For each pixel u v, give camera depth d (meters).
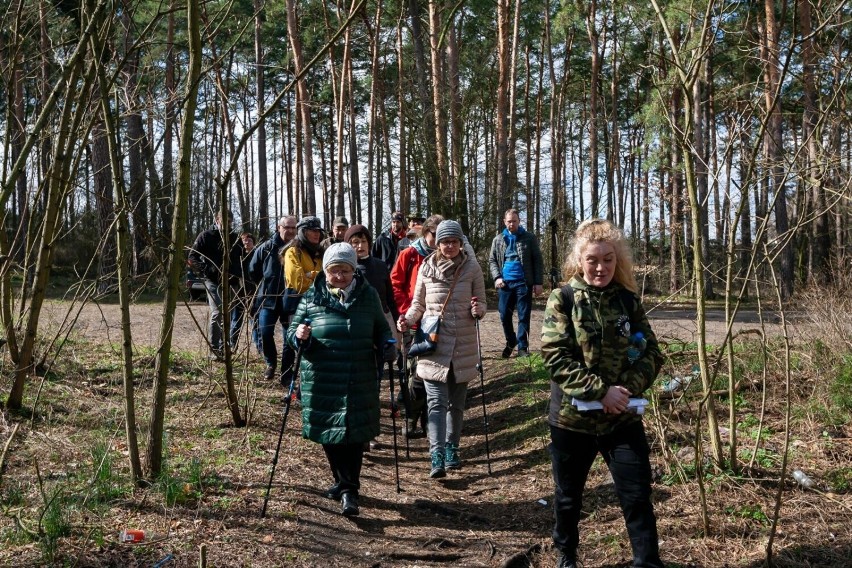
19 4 5.34
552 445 3.47
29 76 5.84
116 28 5.33
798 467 4.43
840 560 3.47
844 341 5.76
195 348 9.13
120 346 8.18
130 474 4.34
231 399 5.90
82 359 7.18
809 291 6.44
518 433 6.38
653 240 19.06
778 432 5.00
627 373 3.24
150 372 7.05
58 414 5.30
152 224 5.42
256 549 3.75
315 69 28.61
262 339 7.68
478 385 8.64
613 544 3.87
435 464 5.48
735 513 3.97
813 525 3.78
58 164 4.96
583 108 35.91
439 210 17.09
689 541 3.75
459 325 5.71
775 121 12.53
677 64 3.97
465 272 5.77
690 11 4.27
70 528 3.59
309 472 5.11
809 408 5.16
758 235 3.86
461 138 17.52
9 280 5.71
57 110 5.81
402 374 6.02
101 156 14.14
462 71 21.45
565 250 21.38
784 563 3.46
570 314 3.31
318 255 7.15
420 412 6.84
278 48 28.36
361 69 27.38
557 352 3.26
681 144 3.99
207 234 8.36
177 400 6.40
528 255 9.47
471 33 23.47
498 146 20.05
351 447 4.47
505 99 19.48
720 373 5.96
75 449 4.68
